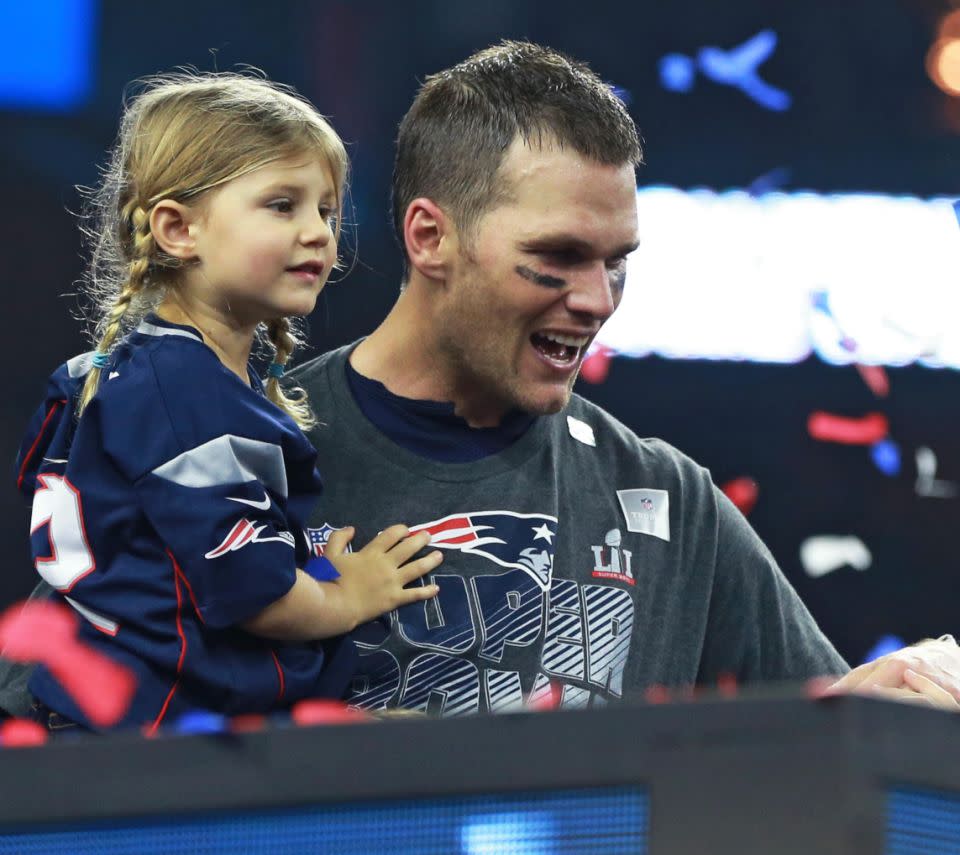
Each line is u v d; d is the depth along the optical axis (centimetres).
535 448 623
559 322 582
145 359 533
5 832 315
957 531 1396
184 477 516
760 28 1362
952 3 1364
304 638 543
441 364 607
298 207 558
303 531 561
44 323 1294
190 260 553
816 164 1363
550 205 570
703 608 635
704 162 1362
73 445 531
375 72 1310
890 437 1383
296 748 312
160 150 553
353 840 310
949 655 595
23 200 1284
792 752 290
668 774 298
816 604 1410
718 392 1376
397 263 1302
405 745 310
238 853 313
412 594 577
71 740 321
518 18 1338
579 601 604
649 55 1358
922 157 1363
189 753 315
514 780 305
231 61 1294
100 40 1280
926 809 289
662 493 644
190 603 520
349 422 614
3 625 539
